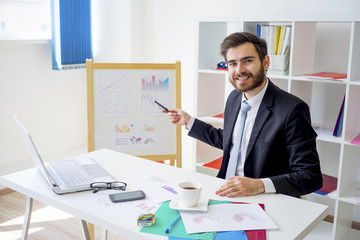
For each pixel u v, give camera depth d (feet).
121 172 5.86
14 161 11.16
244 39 5.87
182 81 12.23
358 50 7.82
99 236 8.79
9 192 10.91
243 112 6.31
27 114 11.30
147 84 8.42
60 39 11.36
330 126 9.33
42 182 5.41
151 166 6.14
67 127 12.44
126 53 12.72
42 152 11.83
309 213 4.64
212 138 7.13
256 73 5.92
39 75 11.44
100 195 5.02
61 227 9.07
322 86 9.43
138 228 4.18
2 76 10.59
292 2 9.69
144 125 8.49
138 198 4.89
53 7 11.19
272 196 5.09
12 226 9.05
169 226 4.21
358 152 8.98
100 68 8.26
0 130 10.75
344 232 8.85
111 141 8.45
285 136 5.84
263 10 10.18
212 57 10.09
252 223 4.29
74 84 12.42
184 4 11.74
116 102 8.38
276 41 8.56
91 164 6.05
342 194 8.21
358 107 8.39
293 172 5.49
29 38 11.43
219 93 10.53
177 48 12.17
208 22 9.77
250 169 6.10
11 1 10.91
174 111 7.19
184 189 4.53
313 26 8.95
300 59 8.55
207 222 4.28
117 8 12.54
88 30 12.18
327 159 9.59
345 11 8.97
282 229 4.24
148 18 12.65
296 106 5.82
